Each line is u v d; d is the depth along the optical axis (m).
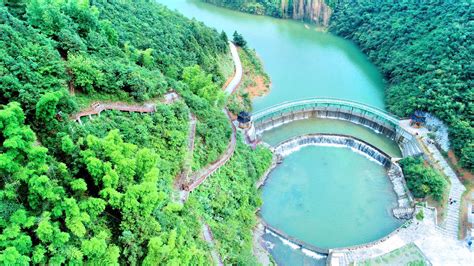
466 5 108.12
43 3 60.19
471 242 70.12
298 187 85.44
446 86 93.81
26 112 42.31
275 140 98.31
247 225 69.00
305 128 103.38
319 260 69.19
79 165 41.66
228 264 55.25
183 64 91.62
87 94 55.97
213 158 70.56
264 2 168.62
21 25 52.62
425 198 78.38
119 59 67.06
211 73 102.56
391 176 88.19
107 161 42.66
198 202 60.00
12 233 32.91
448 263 66.81
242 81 112.62
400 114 100.31
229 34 147.50
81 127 46.19
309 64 129.88
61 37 57.88
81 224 36.41
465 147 82.69
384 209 80.50
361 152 96.06
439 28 110.06
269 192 84.00
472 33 98.69
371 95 113.06
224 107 96.50
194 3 179.50
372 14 141.50
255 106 107.56
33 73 45.81
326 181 87.25
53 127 44.00
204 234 56.00
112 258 37.34
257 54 134.62
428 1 121.94
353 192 84.50
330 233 74.94
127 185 43.31
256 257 65.62
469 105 87.25
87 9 67.81
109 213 42.53
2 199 34.97
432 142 90.25
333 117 107.69
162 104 65.81
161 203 48.25
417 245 70.06
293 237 72.50
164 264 41.44
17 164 36.38
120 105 59.16
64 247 35.25
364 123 104.44
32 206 36.41
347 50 140.12
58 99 43.25
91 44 63.78
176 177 60.97
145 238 41.62
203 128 71.25
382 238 71.38
